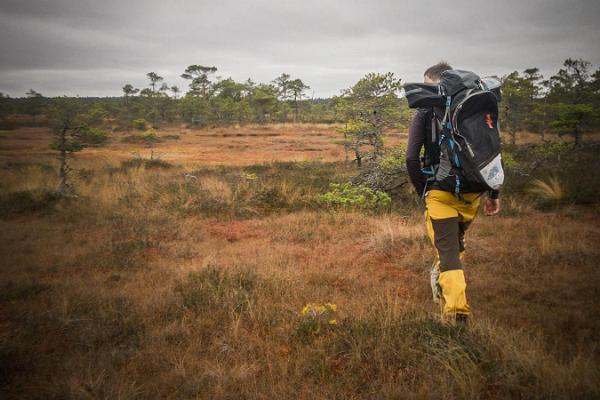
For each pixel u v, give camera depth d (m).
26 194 10.34
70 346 3.10
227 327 3.35
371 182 9.67
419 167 2.78
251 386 2.48
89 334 3.23
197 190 10.59
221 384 2.53
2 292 4.27
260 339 3.12
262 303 3.83
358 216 7.93
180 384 2.54
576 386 2.16
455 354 2.47
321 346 2.88
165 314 3.68
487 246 5.64
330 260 5.38
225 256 5.68
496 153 2.45
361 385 2.46
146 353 2.96
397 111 11.48
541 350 2.58
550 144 14.68
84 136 11.01
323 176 14.07
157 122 67.38
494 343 2.60
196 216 8.80
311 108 81.94
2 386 2.56
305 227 7.29
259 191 10.19
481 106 2.46
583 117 16.00
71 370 2.69
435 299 3.41
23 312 3.71
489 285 4.24
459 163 2.50
